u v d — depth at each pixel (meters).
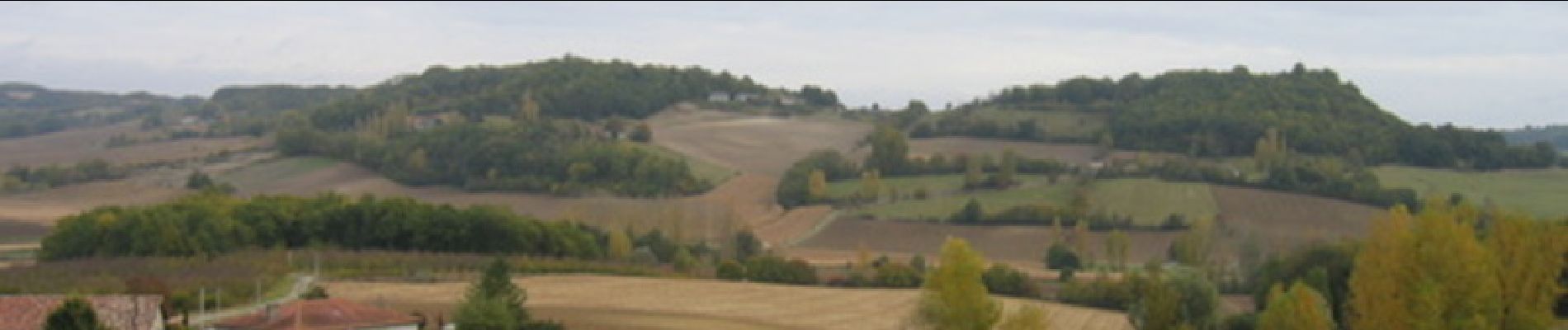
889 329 199.38
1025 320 155.62
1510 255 141.38
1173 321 170.62
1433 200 192.25
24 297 148.25
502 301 177.38
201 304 191.12
